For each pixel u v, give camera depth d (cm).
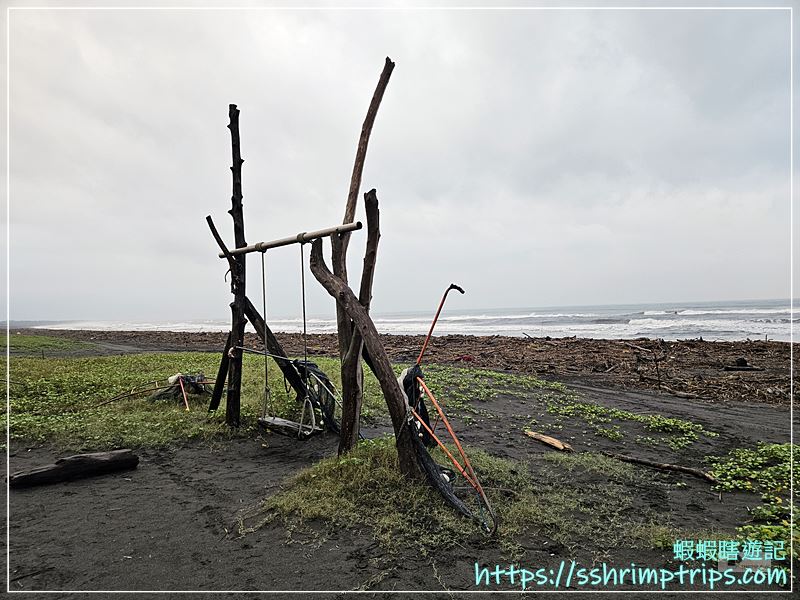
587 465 668
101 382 1160
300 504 486
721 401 1209
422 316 12419
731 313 5612
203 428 777
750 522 504
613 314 7088
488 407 1045
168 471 617
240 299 813
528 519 482
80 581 369
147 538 436
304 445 736
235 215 807
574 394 1225
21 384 1130
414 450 542
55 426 760
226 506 506
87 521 471
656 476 645
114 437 729
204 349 2956
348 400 628
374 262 584
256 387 1092
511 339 2980
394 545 419
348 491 515
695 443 827
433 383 1220
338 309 654
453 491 525
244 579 371
